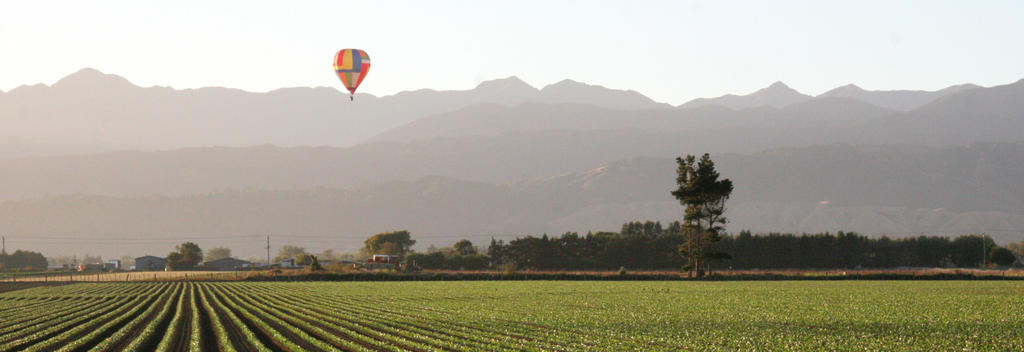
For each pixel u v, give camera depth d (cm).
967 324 5019
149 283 12719
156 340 4628
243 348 4191
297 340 4444
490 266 17588
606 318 5631
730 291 8925
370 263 17238
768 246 16288
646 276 12938
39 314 6588
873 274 12119
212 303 7331
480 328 5019
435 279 13162
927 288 9225
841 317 5569
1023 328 4791
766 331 4731
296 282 12494
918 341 4206
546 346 4106
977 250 17562
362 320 5472
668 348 4003
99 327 5403
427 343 4259
